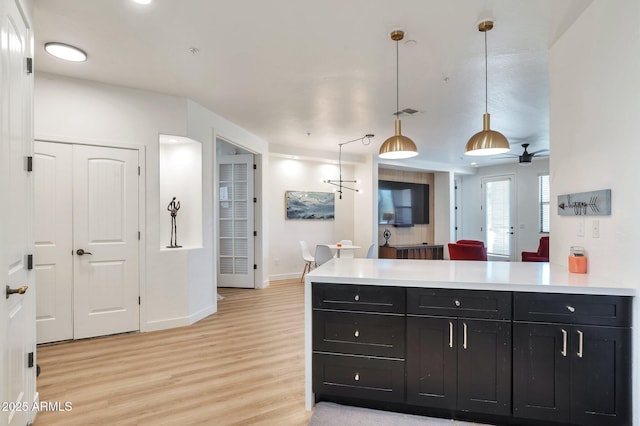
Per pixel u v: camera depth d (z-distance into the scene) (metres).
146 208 3.77
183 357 3.08
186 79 3.46
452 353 2.10
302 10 2.29
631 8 1.89
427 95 3.91
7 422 1.66
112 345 3.34
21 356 1.88
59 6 2.23
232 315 4.43
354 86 3.63
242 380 2.65
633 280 1.90
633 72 1.88
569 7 2.25
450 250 5.33
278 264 6.94
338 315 2.26
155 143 3.81
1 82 1.54
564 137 2.59
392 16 2.35
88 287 3.51
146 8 2.26
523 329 2.00
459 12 2.30
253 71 3.26
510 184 8.74
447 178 9.02
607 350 1.91
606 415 1.91
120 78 3.43
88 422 2.08
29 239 1.99
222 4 2.21
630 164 1.92
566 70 2.55
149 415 2.16
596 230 2.22
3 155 1.58
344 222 7.73
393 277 2.23
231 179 6.18
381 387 2.21
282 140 6.16
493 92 3.81
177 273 3.94
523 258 6.01
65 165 3.41
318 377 2.29
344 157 7.35
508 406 2.02
